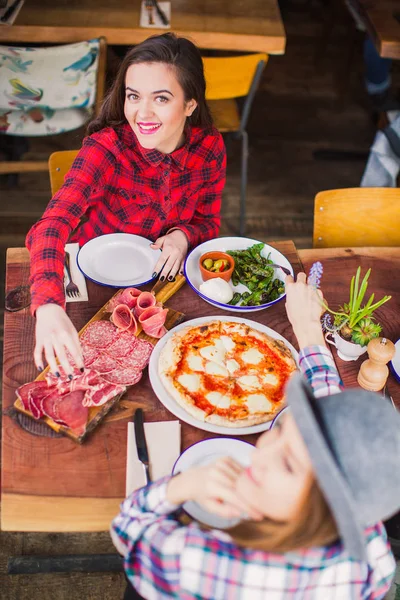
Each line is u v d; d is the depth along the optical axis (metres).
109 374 1.33
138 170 1.68
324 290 1.65
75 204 1.53
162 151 1.66
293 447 0.73
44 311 1.27
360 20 3.10
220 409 1.27
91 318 1.48
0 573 1.85
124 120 1.63
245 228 3.12
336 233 1.98
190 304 1.56
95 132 1.67
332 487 0.64
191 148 1.71
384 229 1.99
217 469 0.87
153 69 1.45
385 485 0.67
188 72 1.48
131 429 1.25
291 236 3.12
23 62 2.26
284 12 4.89
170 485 0.94
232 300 1.56
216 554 0.81
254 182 3.40
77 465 1.19
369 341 1.36
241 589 0.82
